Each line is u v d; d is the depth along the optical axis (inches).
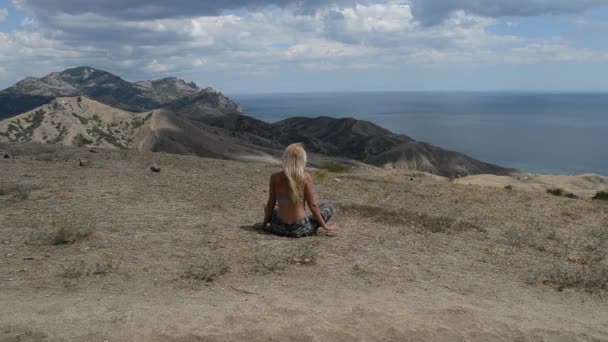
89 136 7652.6
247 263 233.5
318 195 488.4
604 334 178.4
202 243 266.1
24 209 339.0
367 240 297.1
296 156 286.5
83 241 260.8
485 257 279.6
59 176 500.1
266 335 157.5
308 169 832.3
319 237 294.7
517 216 431.2
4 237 265.4
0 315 162.7
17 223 298.5
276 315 171.9
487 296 211.6
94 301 177.5
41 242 257.4
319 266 235.6
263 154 7701.8
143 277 207.5
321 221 296.8
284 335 158.2
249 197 434.0
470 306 195.0
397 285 215.8
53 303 174.2
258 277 214.4
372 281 218.5
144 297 183.9
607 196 831.1
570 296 221.8
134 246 255.0
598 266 274.7
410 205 456.4
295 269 229.0
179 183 494.9
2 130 7564.0
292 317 171.0
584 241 341.1
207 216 343.6
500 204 498.9
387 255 265.6
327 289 203.5
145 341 150.0
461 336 166.7
